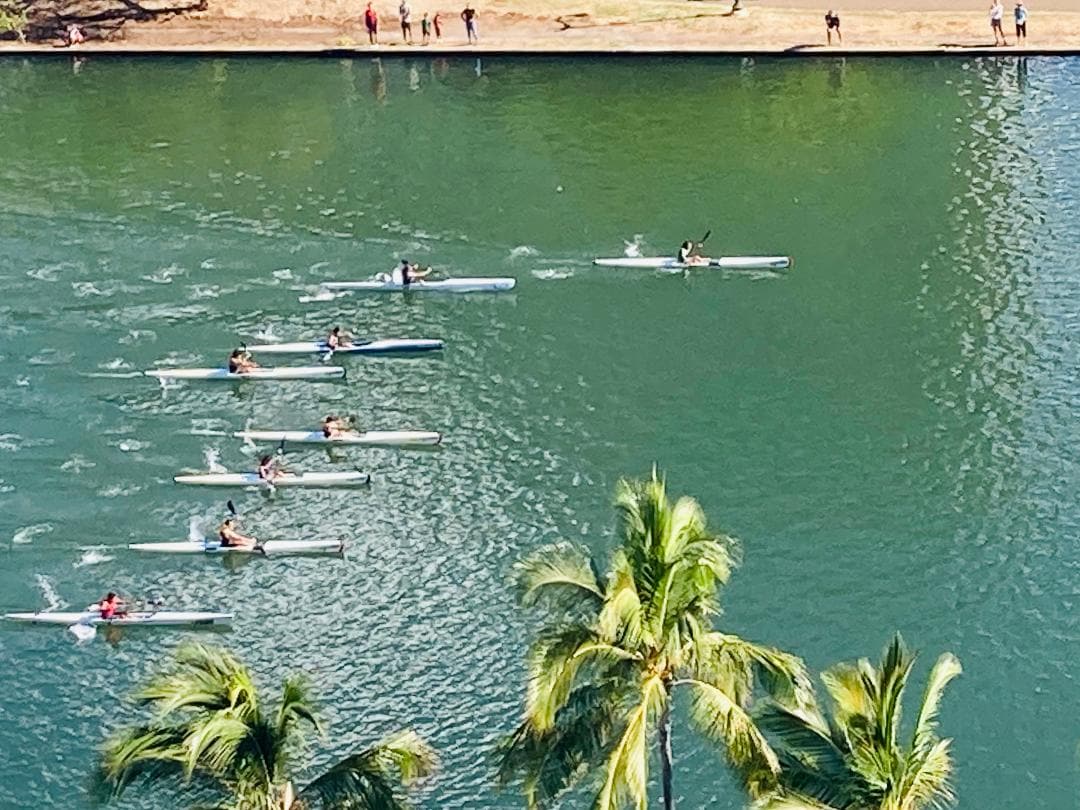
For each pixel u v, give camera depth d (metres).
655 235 111.38
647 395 94.00
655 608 47.50
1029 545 80.81
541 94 133.00
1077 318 100.31
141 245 110.50
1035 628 75.62
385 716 71.25
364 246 110.44
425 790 67.12
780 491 85.31
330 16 145.62
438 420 92.50
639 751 46.41
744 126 126.81
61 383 95.75
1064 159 120.06
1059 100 129.25
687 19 142.75
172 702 47.94
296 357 98.81
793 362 96.88
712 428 90.75
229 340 100.00
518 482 86.75
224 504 85.94
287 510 85.38
